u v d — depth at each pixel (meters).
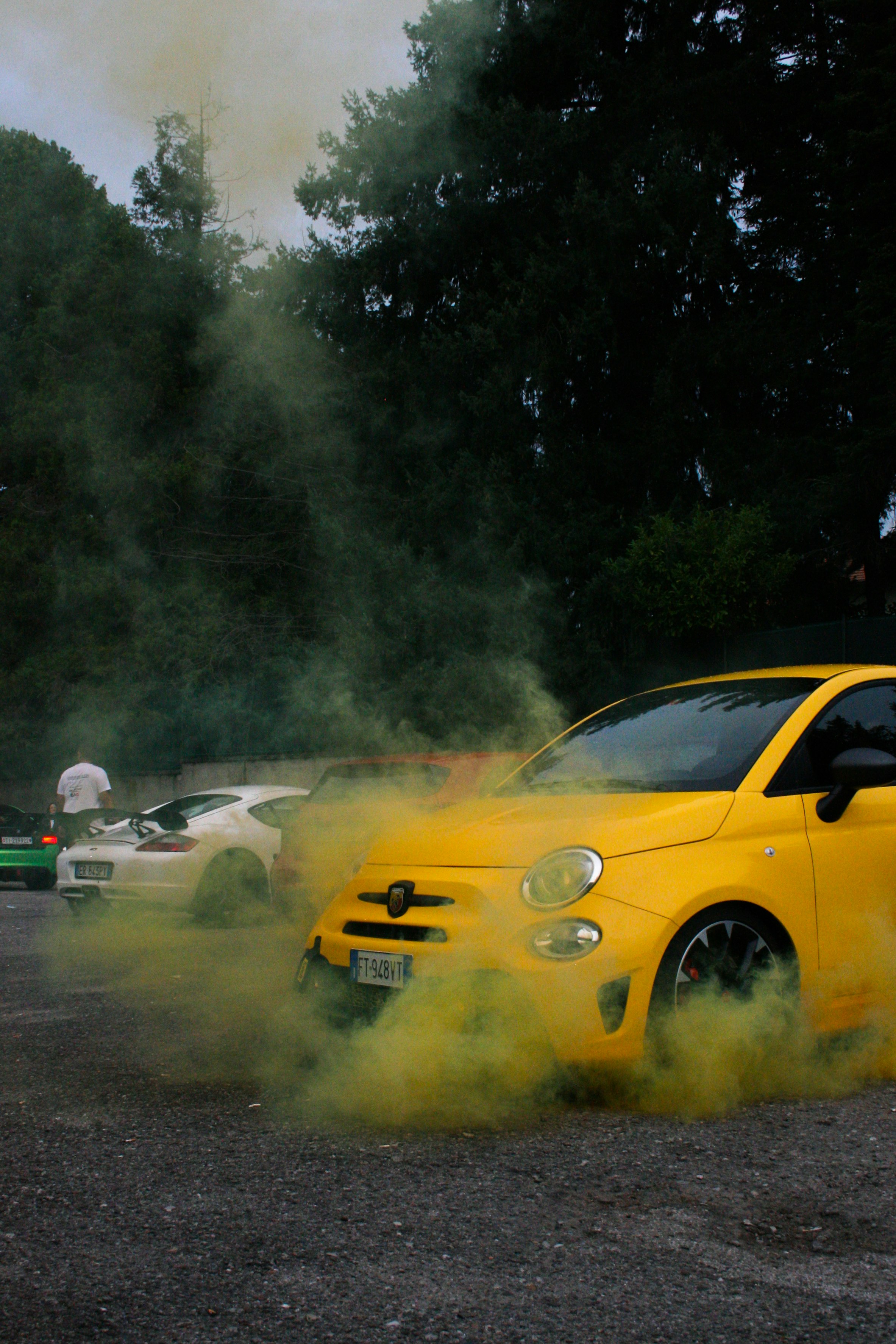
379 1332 2.29
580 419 18.67
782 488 16.41
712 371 17.75
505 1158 3.26
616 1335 2.27
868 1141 3.35
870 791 4.43
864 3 15.33
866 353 14.65
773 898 3.93
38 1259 2.67
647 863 3.79
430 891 3.98
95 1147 3.47
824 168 16.77
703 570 14.12
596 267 17.22
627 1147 3.33
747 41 18.75
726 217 17.52
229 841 9.60
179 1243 2.74
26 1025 5.32
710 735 4.66
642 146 17.98
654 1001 3.64
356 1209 2.92
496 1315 2.36
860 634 12.66
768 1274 2.52
